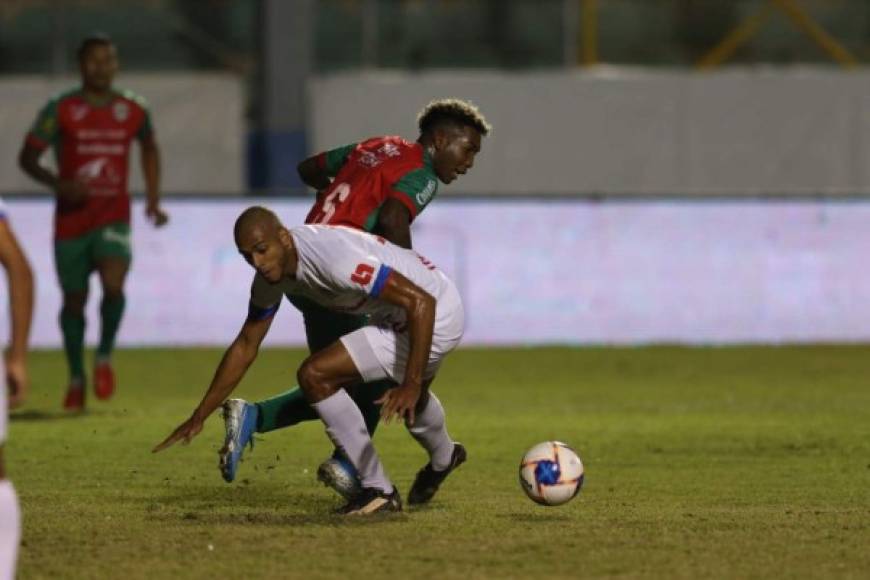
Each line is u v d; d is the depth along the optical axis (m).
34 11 79.50
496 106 79.38
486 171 79.50
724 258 65.00
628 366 57.38
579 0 83.31
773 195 65.00
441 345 22.61
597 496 26.28
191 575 17.94
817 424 39.59
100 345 42.06
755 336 65.25
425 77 78.88
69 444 34.69
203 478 28.67
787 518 22.86
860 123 80.94
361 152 24.75
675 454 33.09
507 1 83.12
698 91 80.44
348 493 22.89
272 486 27.47
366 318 25.20
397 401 21.05
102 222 41.44
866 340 65.50
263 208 21.45
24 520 22.48
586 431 37.94
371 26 81.88
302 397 23.47
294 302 25.08
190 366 56.84
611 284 65.00
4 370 15.56
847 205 65.19
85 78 41.56
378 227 24.08
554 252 64.75
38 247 62.34
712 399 46.69
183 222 62.94
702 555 19.34
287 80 75.81
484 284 64.50
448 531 21.16
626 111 80.12
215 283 63.19
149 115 42.56
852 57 83.56
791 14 83.75
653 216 64.88
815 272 65.25
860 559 19.14
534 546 19.89
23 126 75.38
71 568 18.36
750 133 80.69
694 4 84.19
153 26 80.50
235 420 22.62
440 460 24.53
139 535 20.77
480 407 44.50
